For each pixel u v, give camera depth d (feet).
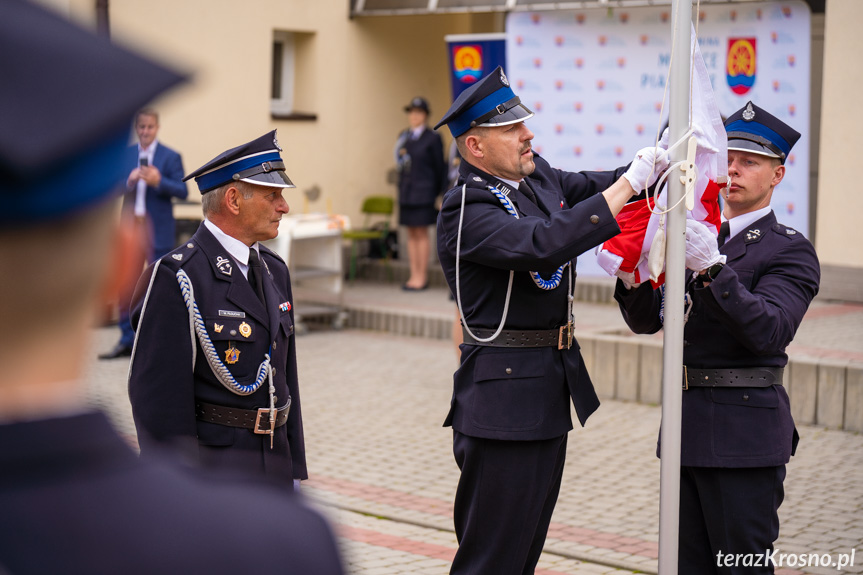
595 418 24.26
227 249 11.86
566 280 11.69
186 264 11.53
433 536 16.98
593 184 12.57
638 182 10.26
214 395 11.57
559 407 11.56
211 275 11.64
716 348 11.35
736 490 11.30
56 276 2.77
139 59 2.72
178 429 11.21
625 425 23.66
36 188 2.63
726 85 35.24
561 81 38.09
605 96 37.65
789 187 34.96
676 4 9.94
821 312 33.91
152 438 11.19
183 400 11.28
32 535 2.84
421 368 30.55
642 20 36.88
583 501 18.58
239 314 11.64
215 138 41.57
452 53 39.81
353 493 19.15
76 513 2.91
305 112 44.78
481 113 11.32
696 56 10.39
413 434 23.38
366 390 27.66
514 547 11.55
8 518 2.83
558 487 12.30
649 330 12.01
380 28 46.06
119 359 30.81
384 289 42.70
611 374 26.11
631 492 19.06
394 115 46.96
